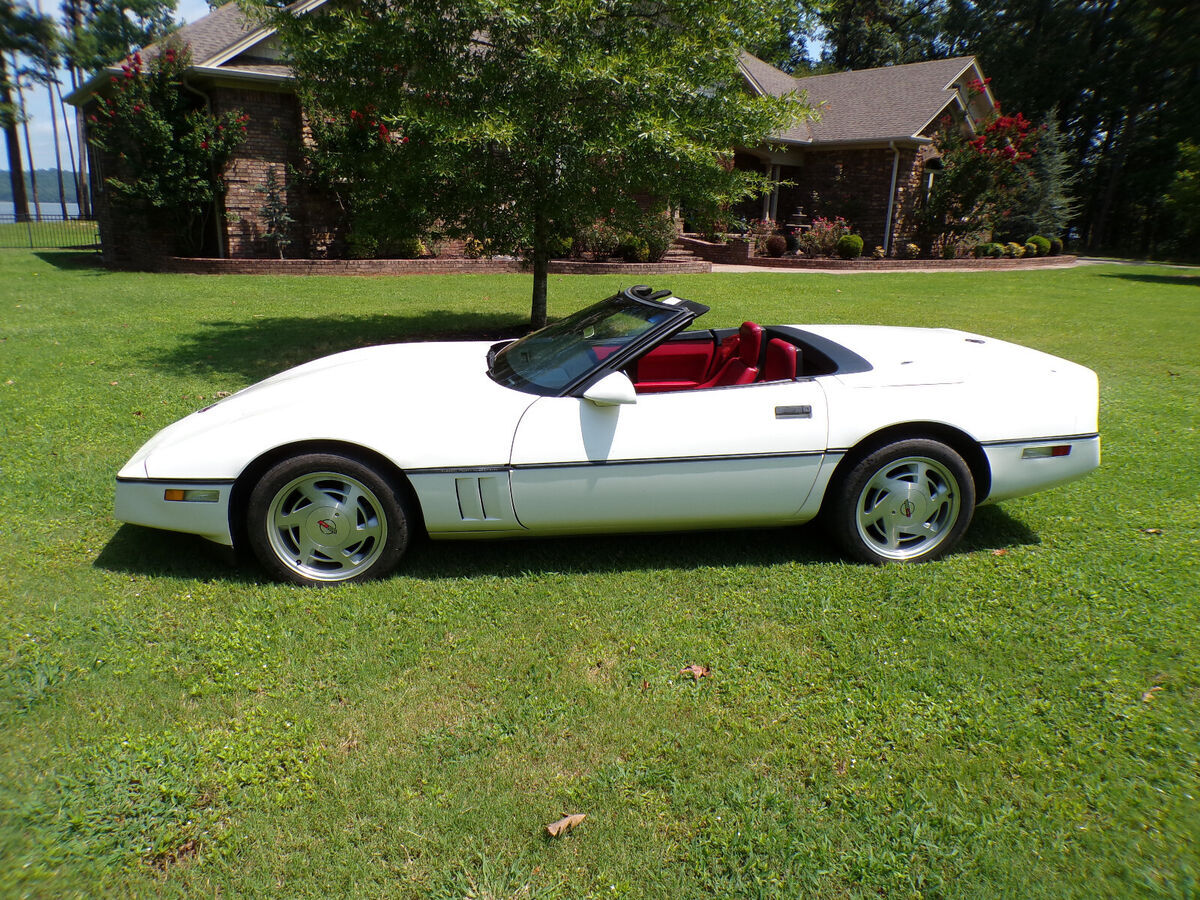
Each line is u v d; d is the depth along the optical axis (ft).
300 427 11.49
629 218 28.14
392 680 9.66
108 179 52.85
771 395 12.14
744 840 7.30
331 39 25.80
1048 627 10.82
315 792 7.85
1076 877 6.91
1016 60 129.80
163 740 8.52
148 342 28.96
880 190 78.89
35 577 11.95
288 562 11.76
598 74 23.18
